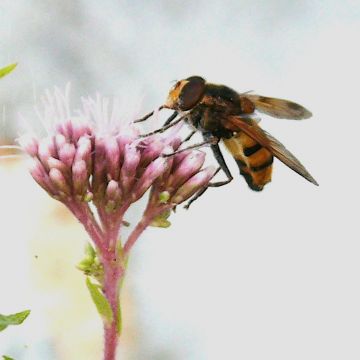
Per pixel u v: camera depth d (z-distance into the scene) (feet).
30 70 1.11
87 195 0.58
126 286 0.97
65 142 0.58
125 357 0.93
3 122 0.90
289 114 0.63
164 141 0.60
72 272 0.89
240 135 0.62
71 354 0.87
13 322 0.55
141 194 0.58
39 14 1.17
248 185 0.64
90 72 1.15
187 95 0.60
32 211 0.90
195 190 0.59
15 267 0.89
